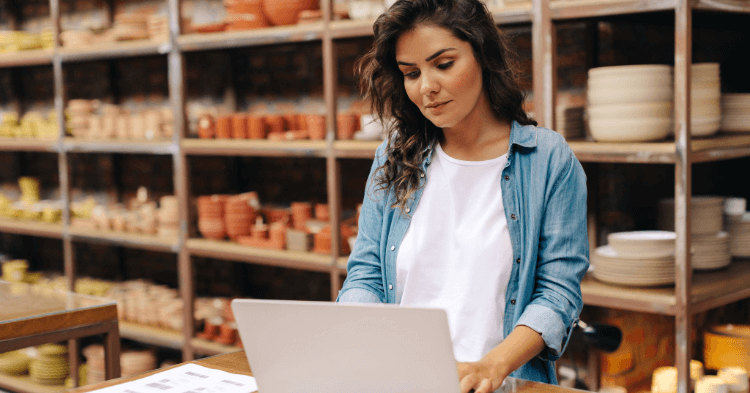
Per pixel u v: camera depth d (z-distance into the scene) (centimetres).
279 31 277
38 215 397
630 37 254
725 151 208
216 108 359
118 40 338
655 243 204
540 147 125
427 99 118
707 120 207
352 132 268
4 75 458
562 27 260
